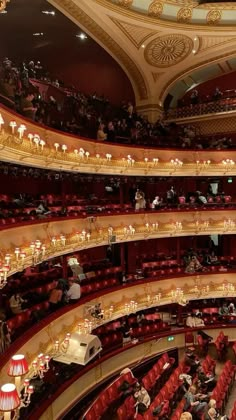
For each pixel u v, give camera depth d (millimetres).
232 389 21344
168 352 25109
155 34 25625
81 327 19188
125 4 22266
